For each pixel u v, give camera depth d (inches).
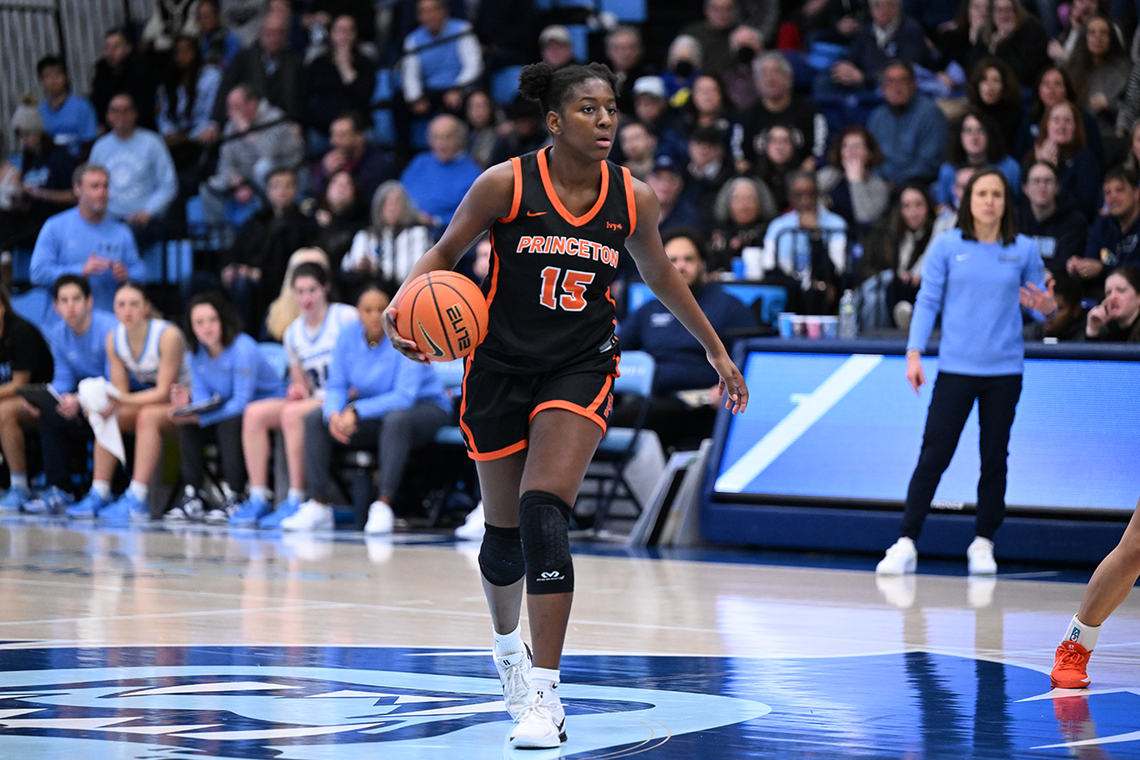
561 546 294.4
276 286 1194.0
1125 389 766.5
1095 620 358.3
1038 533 759.1
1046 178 919.7
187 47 1519.4
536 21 1478.8
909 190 981.2
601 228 313.0
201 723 300.0
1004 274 690.2
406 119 1417.3
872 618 511.5
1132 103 1061.1
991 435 700.7
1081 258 916.6
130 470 1113.4
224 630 455.8
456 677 367.2
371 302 936.9
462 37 1409.9
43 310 1279.5
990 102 1065.5
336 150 1282.0
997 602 572.7
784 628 478.6
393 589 591.2
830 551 839.7
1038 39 1153.4
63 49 1644.9
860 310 959.0
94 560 709.3
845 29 1353.3
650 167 1151.0
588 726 301.4
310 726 298.0
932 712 322.0
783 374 855.1
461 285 309.3
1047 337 859.4
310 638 439.2
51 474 1113.4
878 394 825.5
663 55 1487.5
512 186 312.0
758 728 299.9
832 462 824.3
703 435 952.9
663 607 538.6
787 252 1021.2
